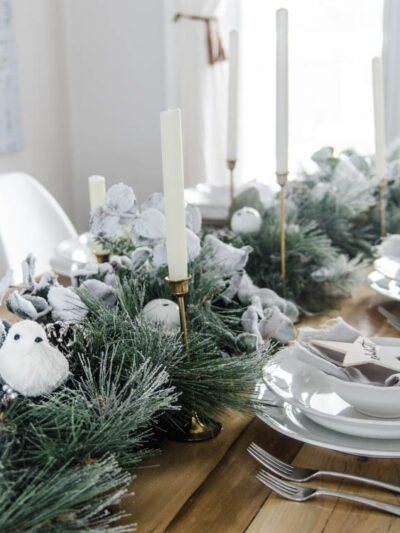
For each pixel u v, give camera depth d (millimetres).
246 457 743
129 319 779
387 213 1621
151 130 3301
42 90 3205
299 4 3002
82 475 555
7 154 3025
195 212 976
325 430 747
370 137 3021
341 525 627
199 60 2984
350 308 1296
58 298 800
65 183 3447
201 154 3049
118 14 3221
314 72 3053
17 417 611
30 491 542
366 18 2916
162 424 790
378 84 1487
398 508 635
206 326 882
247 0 3041
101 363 687
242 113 3105
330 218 1490
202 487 687
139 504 657
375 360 761
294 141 3145
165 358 741
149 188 3387
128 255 1048
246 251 1017
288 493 668
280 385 810
